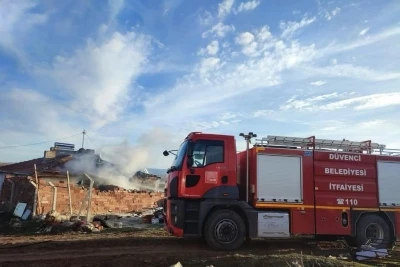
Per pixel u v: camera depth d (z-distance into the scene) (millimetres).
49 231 15680
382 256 11047
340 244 13141
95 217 18438
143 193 25984
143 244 12555
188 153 11633
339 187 12461
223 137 11891
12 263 9273
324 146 12867
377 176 12844
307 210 12117
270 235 11688
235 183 11711
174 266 8469
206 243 12547
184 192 11398
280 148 12328
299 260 9055
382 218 12742
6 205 21828
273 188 12000
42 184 20031
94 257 10008
